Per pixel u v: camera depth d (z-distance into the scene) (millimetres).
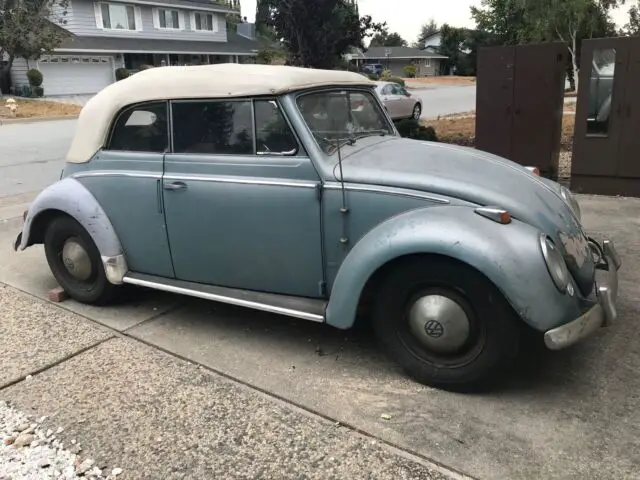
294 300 3520
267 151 3467
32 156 12711
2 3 28047
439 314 3043
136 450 2744
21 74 30891
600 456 2592
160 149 3875
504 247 2818
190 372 3438
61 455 2711
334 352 3639
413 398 3102
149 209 3924
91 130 4137
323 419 2941
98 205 4148
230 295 3707
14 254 5836
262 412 3016
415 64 71875
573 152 7016
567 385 3166
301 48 10391
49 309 4441
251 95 3443
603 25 26828
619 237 5465
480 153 3805
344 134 3766
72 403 3141
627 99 6566
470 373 3043
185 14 37938
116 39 33906
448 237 2871
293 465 2613
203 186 3646
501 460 2590
